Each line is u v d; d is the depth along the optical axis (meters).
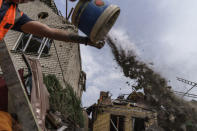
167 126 11.19
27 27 1.30
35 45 9.45
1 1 1.15
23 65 8.32
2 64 1.25
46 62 9.15
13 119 1.49
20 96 1.20
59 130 4.32
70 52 10.17
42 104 2.82
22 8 10.48
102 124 11.90
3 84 2.00
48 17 10.77
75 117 7.99
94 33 1.28
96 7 1.29
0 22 1.14
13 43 9.05
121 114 12.13
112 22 1.41
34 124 1.15
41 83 3.07
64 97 7.45
